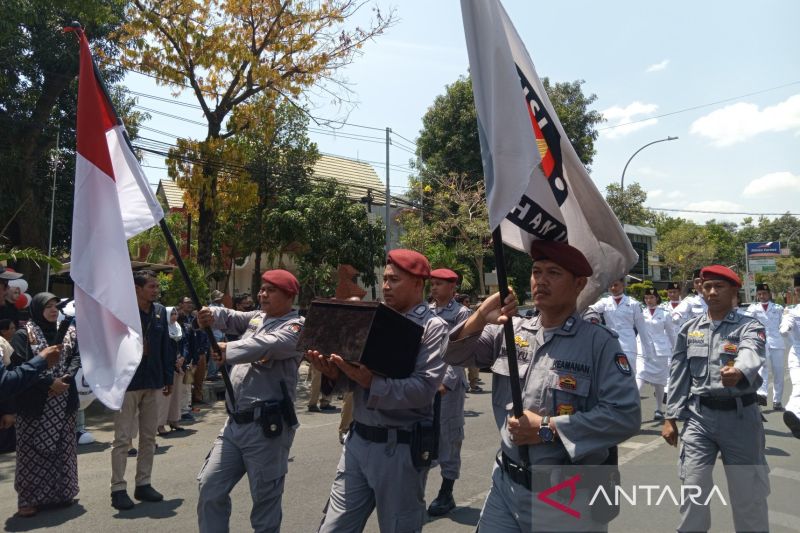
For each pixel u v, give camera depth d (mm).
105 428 9250
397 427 3410
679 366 4512
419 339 3398
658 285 39219
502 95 2766
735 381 4055
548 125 3156
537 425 2588
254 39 15633
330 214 20781
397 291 3816
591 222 3211
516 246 3252
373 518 5387
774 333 10844
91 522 5375
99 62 15727
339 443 8203
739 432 4203
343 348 3279
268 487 4145
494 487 2910
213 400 11883
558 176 3166
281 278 4504
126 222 4238
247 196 16266
